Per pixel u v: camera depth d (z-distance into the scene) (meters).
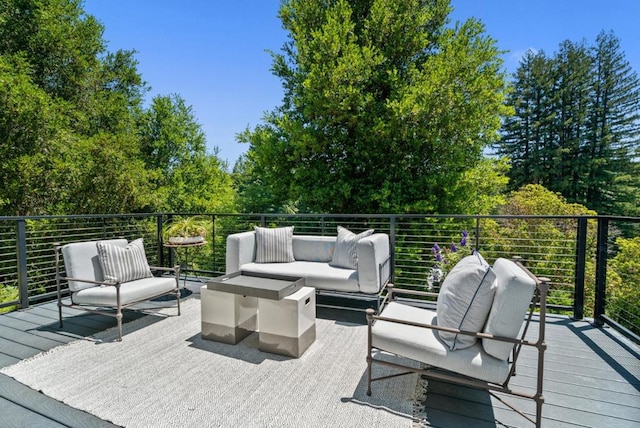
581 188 18.05
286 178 8.06
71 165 8.22
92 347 2.48
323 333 2.76
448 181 7.25
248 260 3.66
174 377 2.06
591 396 1.86
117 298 2.61
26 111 7.57
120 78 12.00
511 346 1.61
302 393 1.89
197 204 13.07
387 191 7.20
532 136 19.39
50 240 7.14
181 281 4.47
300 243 3.86
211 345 2.52
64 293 3.81
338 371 2.14
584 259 2.98
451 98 6.65
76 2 10.19
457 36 7.08
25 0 8.98
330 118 7.21
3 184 7.53
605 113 17.97
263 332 2.40
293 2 8.00
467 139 7.34
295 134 7.32
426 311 2.20
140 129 12.49
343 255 3.47
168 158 13.17
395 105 6.51
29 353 2.39
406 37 7.58
